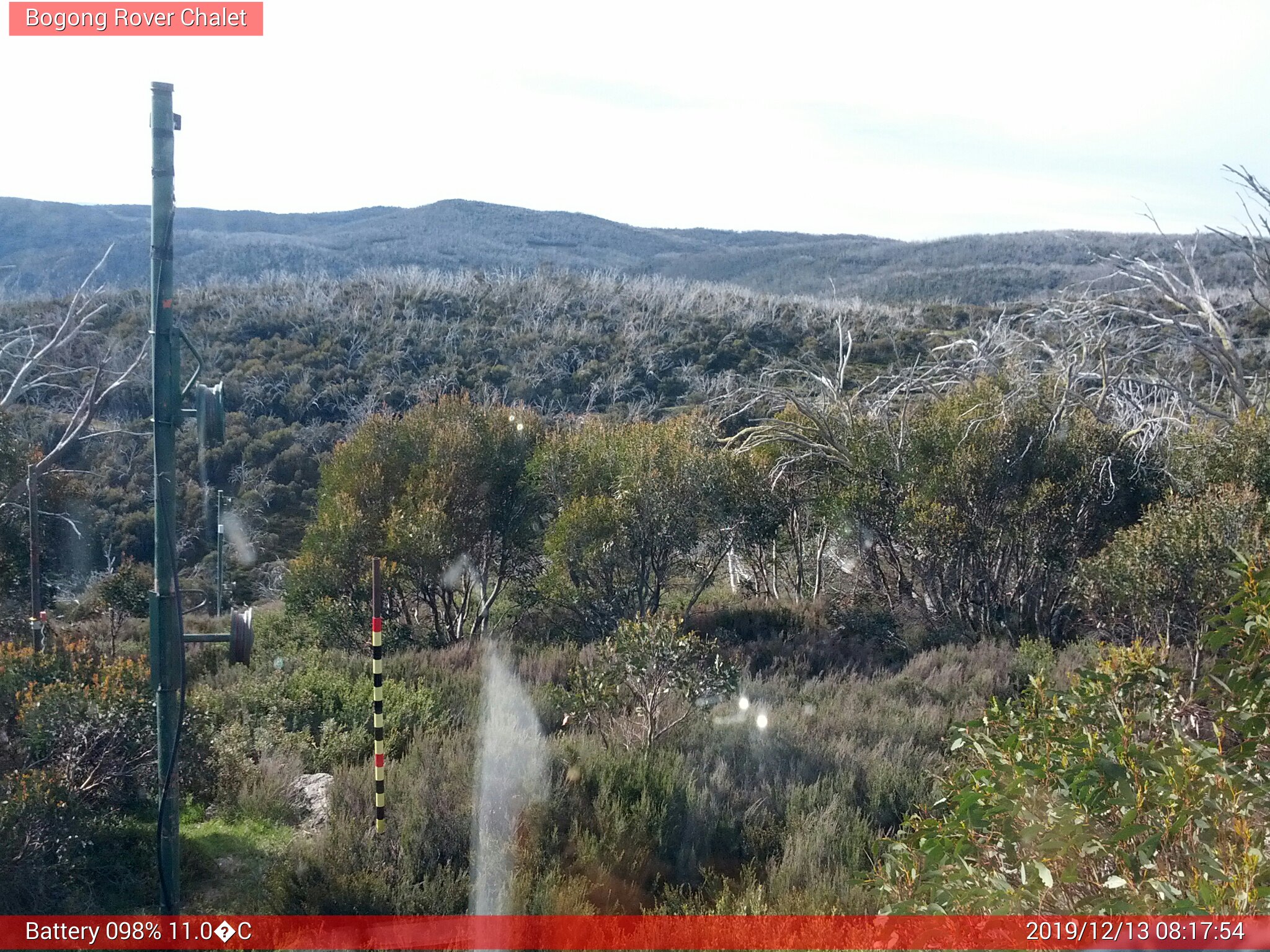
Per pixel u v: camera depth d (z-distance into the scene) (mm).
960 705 9664
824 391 18547
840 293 74250
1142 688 5320
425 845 6031
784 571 17578
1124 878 3980
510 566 15977
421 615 15328
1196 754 4172
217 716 8531
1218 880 3695
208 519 23469
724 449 15586
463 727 8688
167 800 5109
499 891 5551
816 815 6602
